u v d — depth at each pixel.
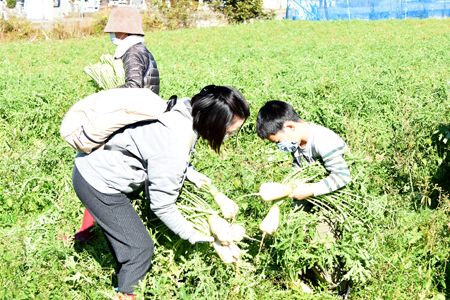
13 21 23.61
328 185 2.69
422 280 2.91
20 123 5.80
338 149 2.67
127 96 2.30
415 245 3.21
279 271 2.97
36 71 8.85
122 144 2.33
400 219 3.38
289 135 2.72
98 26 24.17
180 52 12.93
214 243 2.60
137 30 4.00
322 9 27.89
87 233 3.23
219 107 2.24
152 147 2.25
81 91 7.04
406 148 4.57
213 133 2.30
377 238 3.00
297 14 27.84
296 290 2.89
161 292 2.58
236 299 2.64
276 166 3.72
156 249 2.82
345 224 2.82
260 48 13.41
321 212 2.90
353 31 19.58
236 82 6.94
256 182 3.44
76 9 29.44
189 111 2.32
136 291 2.48
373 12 28.12
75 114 2.37
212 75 7.32
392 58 10.63
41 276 2.79
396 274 2.90
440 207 3.64
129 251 2.53
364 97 5.99
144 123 2.32
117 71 4.12
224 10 30.16
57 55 12.93
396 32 18.55
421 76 7.38
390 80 7.07
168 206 2.37
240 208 3.31
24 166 4.32
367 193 3.07
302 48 13.46
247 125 5.38
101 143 2.34
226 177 3.56
